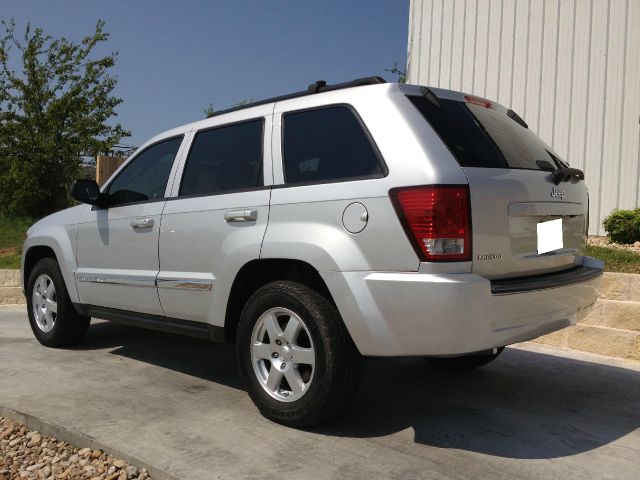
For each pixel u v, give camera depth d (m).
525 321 3.39
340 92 3.81
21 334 6.59
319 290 3.74
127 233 4.87
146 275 4.65
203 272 4.21
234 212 3.99
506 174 3.47
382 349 3.30
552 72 9.69
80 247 5.38
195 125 4.72
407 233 3.21
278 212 3.77
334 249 3.43
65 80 15.94
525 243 3.52
